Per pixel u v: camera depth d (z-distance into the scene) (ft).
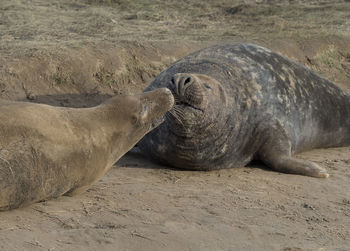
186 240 48.73
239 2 222.89
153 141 76.84
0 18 153.28
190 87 68.23
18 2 177.58
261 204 61.31
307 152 90.84
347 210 60.95
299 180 72.49
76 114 55.31
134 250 45.78
